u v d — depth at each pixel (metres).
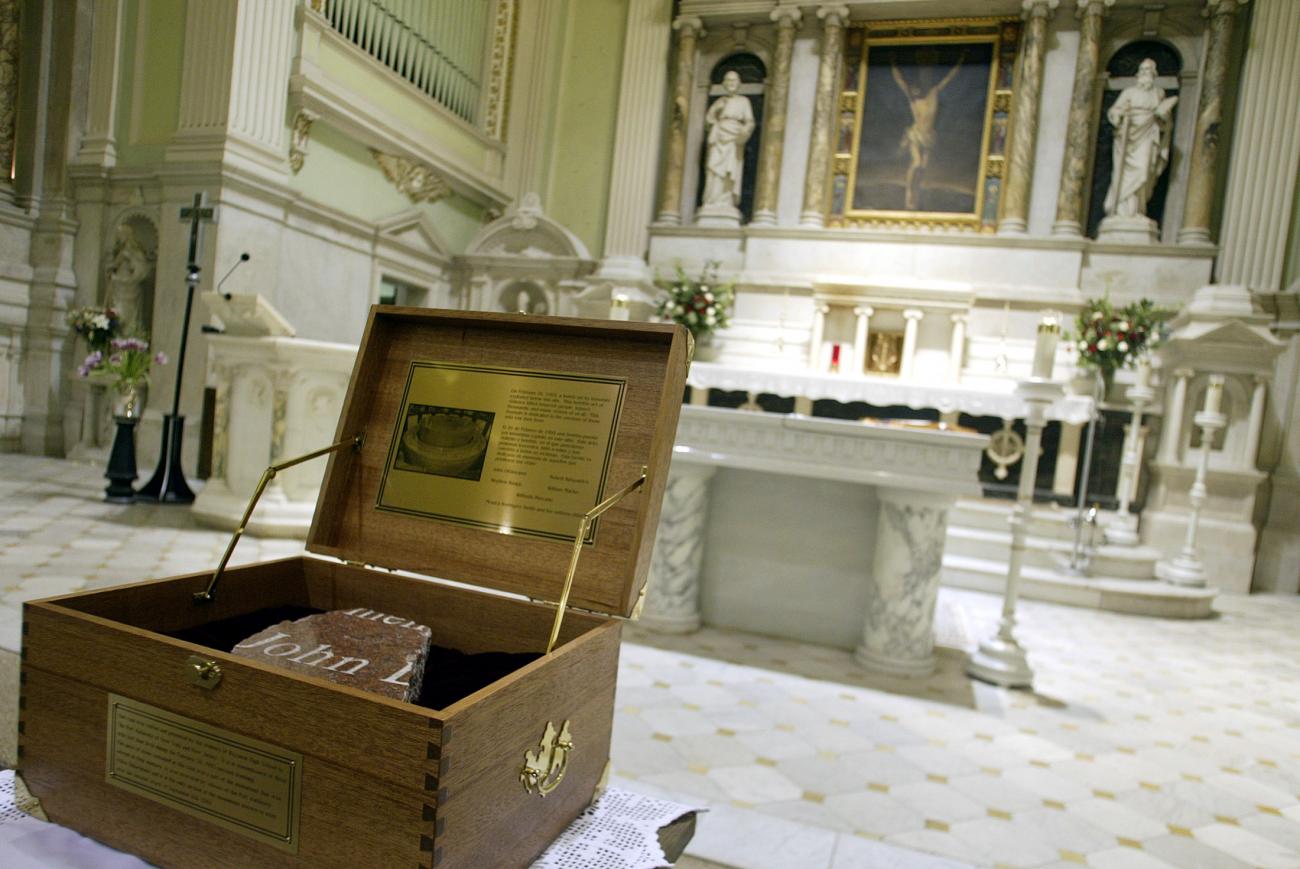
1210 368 7.07
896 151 9.08
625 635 3.82
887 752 2.73
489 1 9.95
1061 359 7.87
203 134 6.49
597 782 1.09
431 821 0.71
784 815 2.19
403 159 8.46
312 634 0.99
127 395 5.41
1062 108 8.55
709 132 9.62
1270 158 7.68
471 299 9.60
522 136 10.26
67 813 0.93
